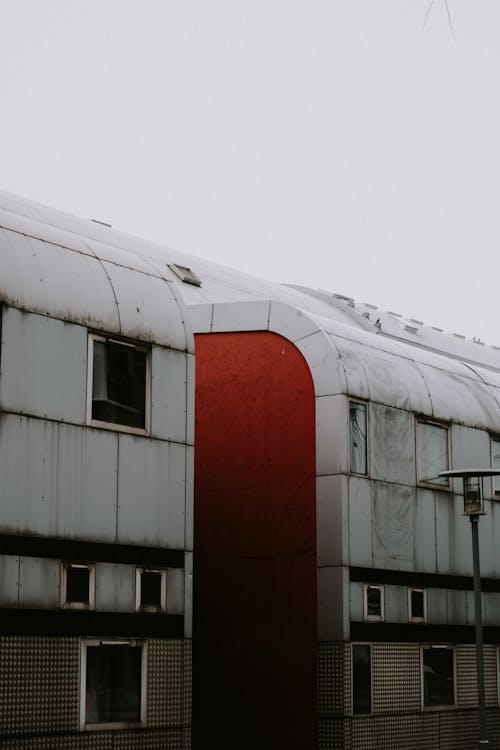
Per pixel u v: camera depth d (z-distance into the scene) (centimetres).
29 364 1450
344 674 1830
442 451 2167
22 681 1398
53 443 1470
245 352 1984
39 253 1503
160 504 1617
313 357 1925
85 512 1504
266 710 1891
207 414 2005
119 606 1538
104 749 1491
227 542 1958
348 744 1819
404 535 2023
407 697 1973
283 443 1933
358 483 1917
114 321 1575
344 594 1855
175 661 1611
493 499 2302
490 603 2250
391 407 2028
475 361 3447
